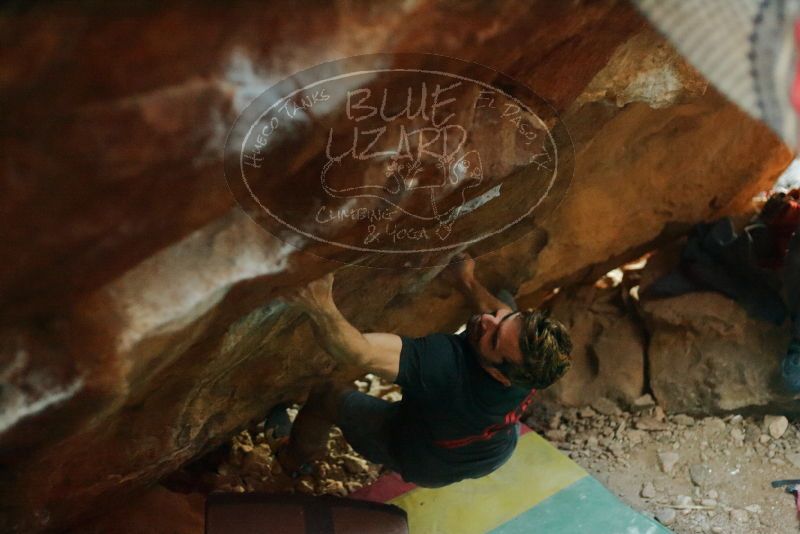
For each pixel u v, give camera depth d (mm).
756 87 1119
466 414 2838
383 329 3410
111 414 2152
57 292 1611
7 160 1362
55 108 1337
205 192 1582
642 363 4188
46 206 1439
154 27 1326
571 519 3512
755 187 4410
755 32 1097
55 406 1754
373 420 3236
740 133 3887
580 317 4348
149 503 3145
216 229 1710
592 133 2951
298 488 3709
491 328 2686
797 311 3736
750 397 3939
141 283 1667
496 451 3066
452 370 2775
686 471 3846
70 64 1303
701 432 3982
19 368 1688
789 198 3783
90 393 1765
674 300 4094
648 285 4215
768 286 3943
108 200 1484
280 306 2350
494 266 3615
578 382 4215
